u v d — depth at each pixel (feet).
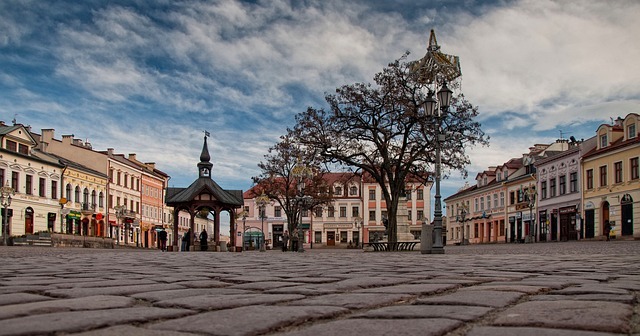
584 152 200.44
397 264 42.78
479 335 10.70
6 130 193.16
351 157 120.57
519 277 25.80
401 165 121.60
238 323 12.03
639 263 39.70
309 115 119.96
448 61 107.96
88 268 37.24
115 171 265.13
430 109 78.54
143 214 302.25
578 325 11.66
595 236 189.67
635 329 11.51
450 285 20.94
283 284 22.56
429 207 322.55
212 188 135.13
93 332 11.12
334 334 11.02
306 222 329.72
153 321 12.62
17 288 21.03
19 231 194.80
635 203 171.42
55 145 247.29
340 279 25.63
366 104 114.62
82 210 232.94
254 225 328.70
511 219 257.14
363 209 325.42
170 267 38.91
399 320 12.46
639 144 169.58
